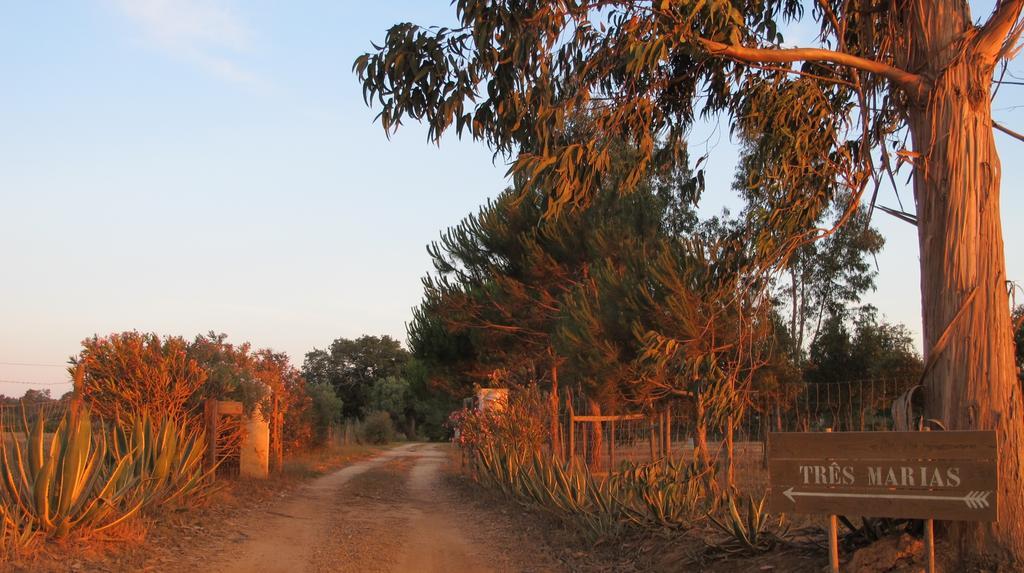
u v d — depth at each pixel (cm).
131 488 1127
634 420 1820
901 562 631
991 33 679
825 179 940
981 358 642
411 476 2472
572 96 858
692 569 818
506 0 812
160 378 1614
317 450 3456
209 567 873
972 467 574
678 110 962
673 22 773
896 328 3312
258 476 1905
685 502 998
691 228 2434
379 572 904
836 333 3206
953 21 698
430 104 850
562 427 2108
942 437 588
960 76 686
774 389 1284
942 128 684
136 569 831
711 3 712
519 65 816
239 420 1847
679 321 1241
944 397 655
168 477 1234
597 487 1200
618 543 1020
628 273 1642
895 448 604
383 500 1706
